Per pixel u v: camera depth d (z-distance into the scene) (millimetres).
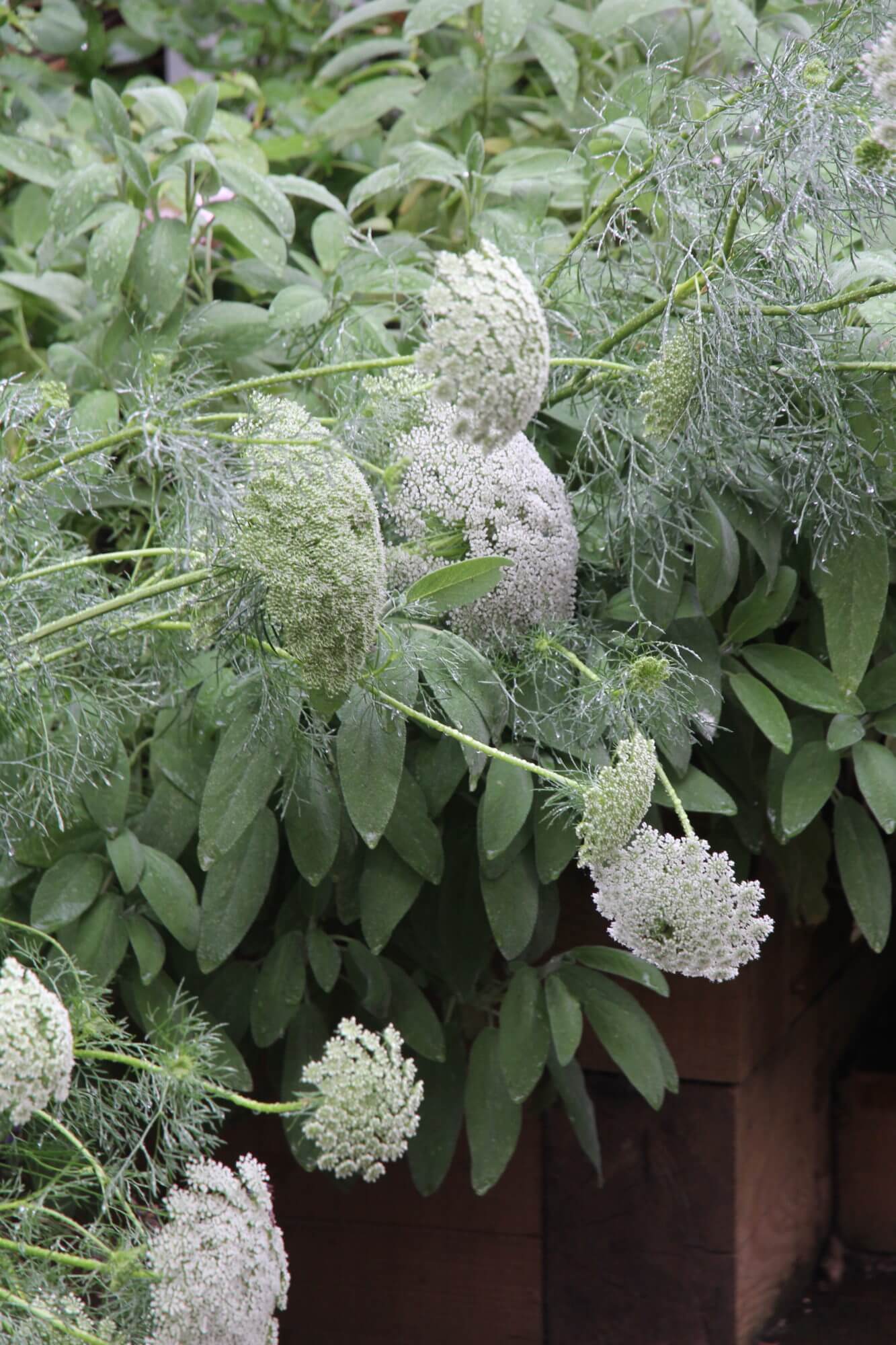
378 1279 1896
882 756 1708
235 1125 1888
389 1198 1887
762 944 1874
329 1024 1790
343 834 1729
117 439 1619
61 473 1681
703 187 1721
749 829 1790
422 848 1703
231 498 1594
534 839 1725
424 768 1718
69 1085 1519
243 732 1695
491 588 1635
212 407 1841
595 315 1813
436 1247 1888
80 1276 1612
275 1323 1603
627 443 1779
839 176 1692
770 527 1752
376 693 1639
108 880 1735
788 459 1733
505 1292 1881
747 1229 1860
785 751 1702
